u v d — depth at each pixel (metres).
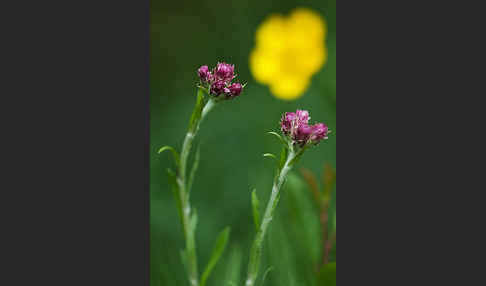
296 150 0.49
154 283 0.54
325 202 0.54
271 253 0.54
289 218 0.55
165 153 0.57
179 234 0.56
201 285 0.51
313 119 0.57
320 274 0.52
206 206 0.57
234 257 0.55
